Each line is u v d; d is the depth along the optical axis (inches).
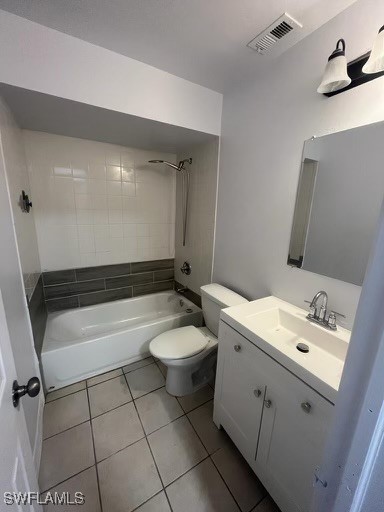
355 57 38.6
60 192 78.4
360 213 40.7
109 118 58.9
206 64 55.3
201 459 49.2
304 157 48.3
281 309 51.8
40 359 61.7
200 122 66.7
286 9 39.6
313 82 45.1
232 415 49.6
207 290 70.8
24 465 27.0
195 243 89.8
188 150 87.4
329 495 17.1
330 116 43.1
